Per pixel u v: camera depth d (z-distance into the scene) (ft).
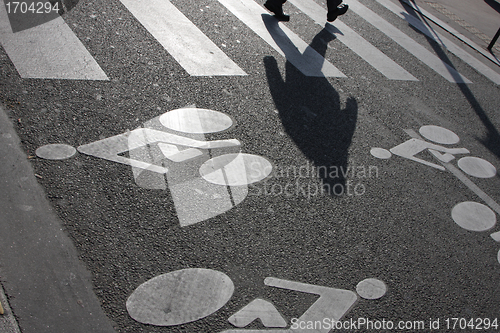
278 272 9.37
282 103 14.96
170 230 9.70
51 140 11.27
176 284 8.68
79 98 12.85
